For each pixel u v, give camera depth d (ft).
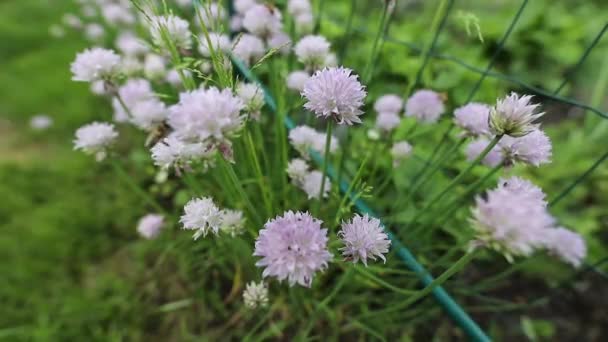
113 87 0.74
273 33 0.83
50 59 1.78
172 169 0.81
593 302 1.02
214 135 0.41
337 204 0.82
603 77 1.49
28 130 1.44
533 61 1.61
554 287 1.02
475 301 1.01
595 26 1.69
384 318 0.86
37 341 0.89
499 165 0.64
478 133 0.72
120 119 0.98
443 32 1.62
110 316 0.95
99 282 1.01
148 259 1.05
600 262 0.86
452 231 0.89
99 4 1.72
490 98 1.18
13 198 1.19
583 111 1.50
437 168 0.84
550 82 1.57
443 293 0.72
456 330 0.93
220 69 0.55
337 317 0.87
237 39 0.57
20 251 1.07
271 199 0.76
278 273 0.43
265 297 0.66
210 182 1.02
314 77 0.51
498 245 0.36
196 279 0.98
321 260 0.43
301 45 0.77
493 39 1.61
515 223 0.34
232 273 0.95
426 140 1.11
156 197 1.18
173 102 1.04
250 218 0.78
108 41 1.67
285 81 0.89
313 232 0.44
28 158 1.34
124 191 1.20
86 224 1.13
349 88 0.50
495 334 0.96
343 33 1.29
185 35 0.69
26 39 1.91
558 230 0.84
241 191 0.60
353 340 0.88
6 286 0.99
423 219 0.90
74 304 0.96
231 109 0.42
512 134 0.53
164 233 1.02
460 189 0.97
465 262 0.47
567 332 0.98
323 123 1.12
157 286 1.00
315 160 0.89
